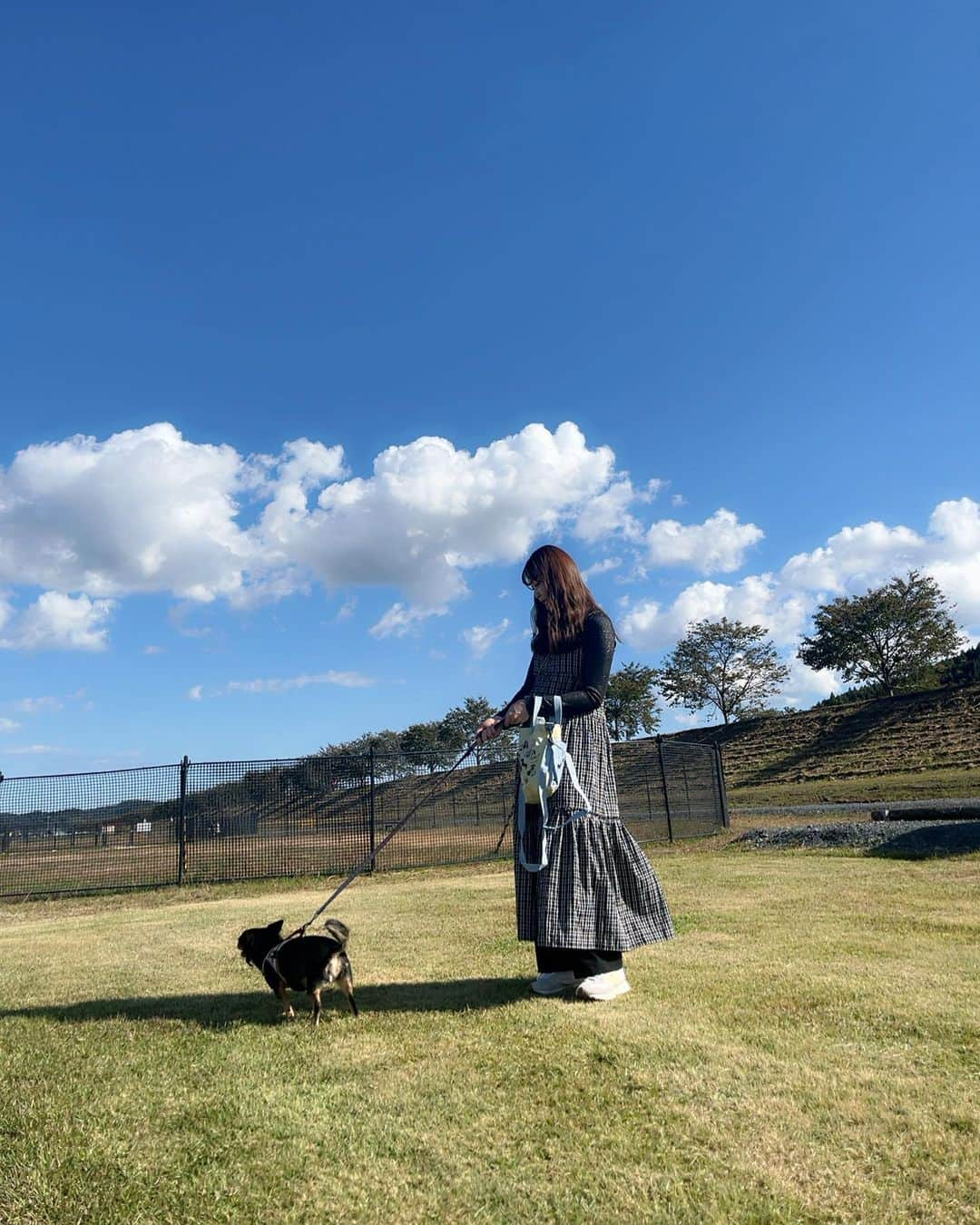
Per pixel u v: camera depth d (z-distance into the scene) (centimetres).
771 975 391
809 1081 263
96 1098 269
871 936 482
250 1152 230
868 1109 242
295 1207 201
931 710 3575
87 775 1140
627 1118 242
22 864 1120
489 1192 206
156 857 1114
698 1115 242
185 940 598
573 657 412
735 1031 312
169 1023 360
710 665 5222
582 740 397
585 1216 194
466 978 430
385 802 1205
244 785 1160
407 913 681
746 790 2997
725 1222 189
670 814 1347
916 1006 332
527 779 388
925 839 1011
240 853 1141
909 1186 201
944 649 4597
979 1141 221
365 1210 199
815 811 1809
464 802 1261
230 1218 197
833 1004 339
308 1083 279
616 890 378
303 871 1113
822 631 4925
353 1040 325
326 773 1192
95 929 690
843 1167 211
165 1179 215
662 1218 191
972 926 508
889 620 4691
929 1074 266
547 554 424
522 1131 238
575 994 371
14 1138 239
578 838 377
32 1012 388
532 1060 290
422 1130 240
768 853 1073
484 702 4978
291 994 409
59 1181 213
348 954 504
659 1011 340
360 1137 237
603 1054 291
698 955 444
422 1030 334
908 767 3012
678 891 711
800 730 3919
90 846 1126
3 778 1137
